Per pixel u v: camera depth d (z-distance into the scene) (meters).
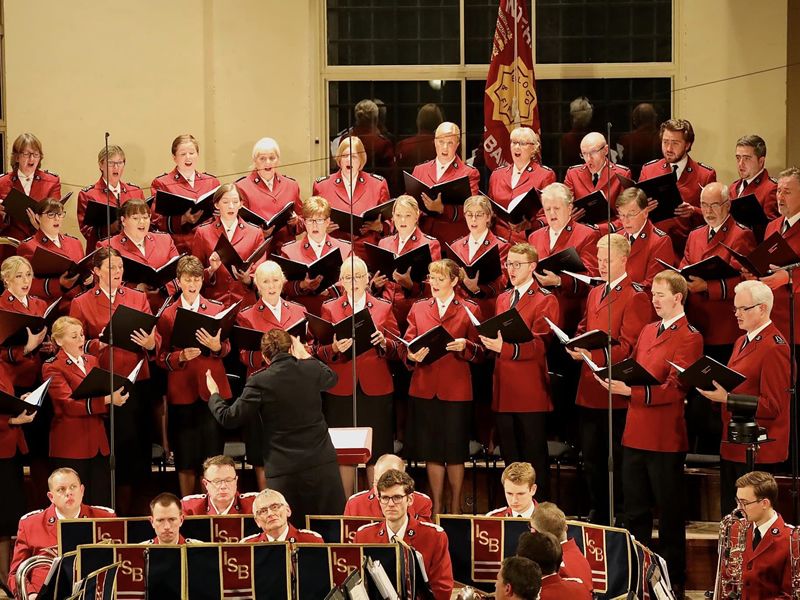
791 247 17.08
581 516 18.00
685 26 21.94
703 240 18.11
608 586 13.39
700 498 17.62
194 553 12.78
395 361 19.08
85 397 16.23
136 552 12.85
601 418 16.95
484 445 18.64
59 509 14.90
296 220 19.25
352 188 18.38
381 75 22.44
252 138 22.02
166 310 17.52
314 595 12.60
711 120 21.91
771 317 17.12
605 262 17.06
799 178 17.55
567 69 22.30
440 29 22.47
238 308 17.97
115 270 17.50
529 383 17.05
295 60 22.03
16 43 21.52
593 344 15.88
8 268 17.42
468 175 18.52
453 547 13.84
